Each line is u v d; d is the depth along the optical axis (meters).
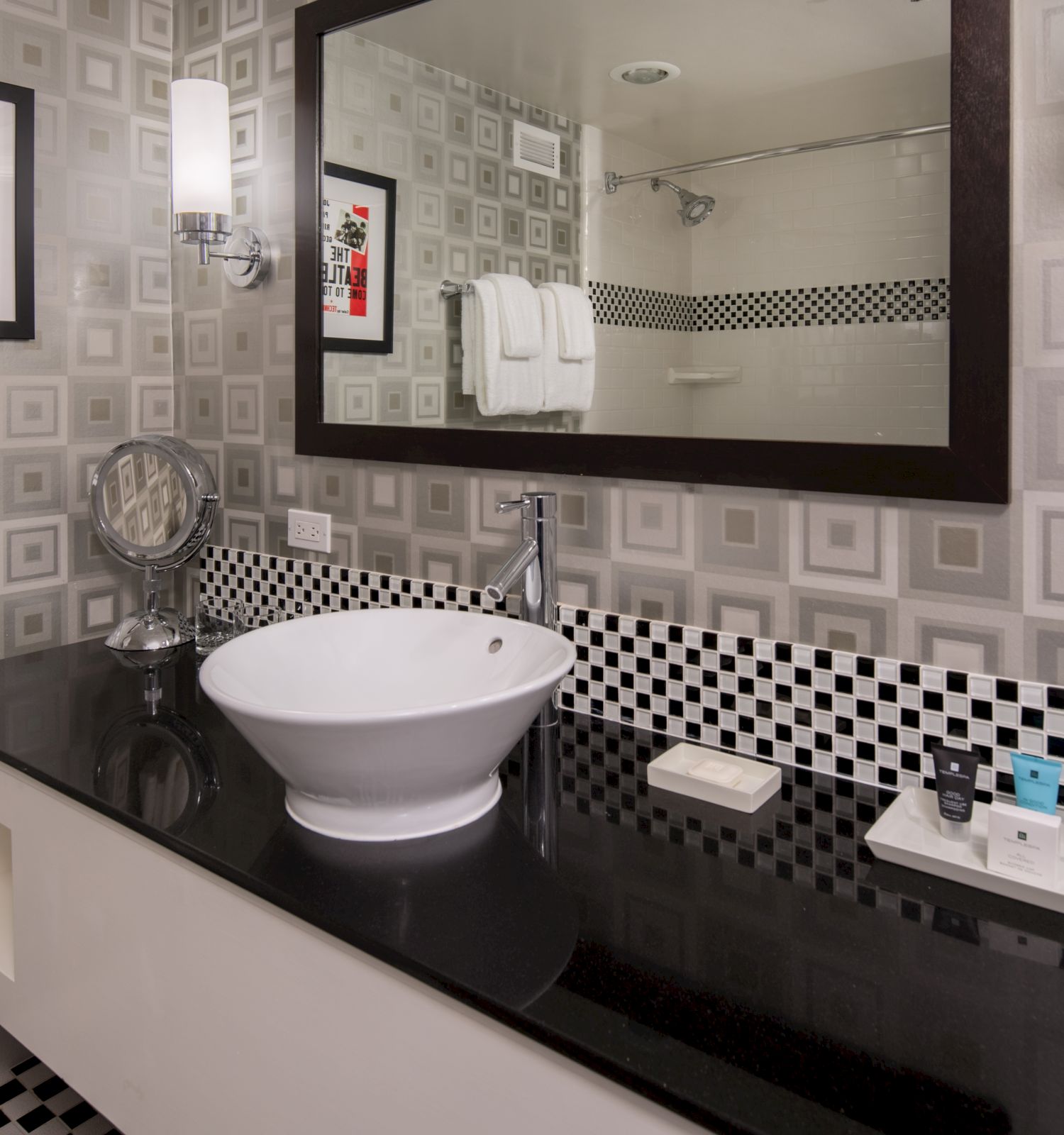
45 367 1.81
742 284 1.22
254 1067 1.06
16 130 1.70
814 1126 0.65
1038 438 1.06
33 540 1.83
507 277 1.45
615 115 1.30
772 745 1.30
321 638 1.38
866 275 1.13
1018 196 1.04
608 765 1.31
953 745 1.16
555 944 0.88
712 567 1.33
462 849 1.07
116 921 1.23
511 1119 0.83
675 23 1.24
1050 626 1.08
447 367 1.54
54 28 1.76
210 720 1.49
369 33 1.58
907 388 1.12
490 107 1.43
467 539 1.60
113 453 1.84
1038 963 0.85
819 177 1.15
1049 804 1.00
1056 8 1.00
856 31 1.11
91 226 1.85
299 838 1.09
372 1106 0.94
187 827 1.11
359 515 1.75
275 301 1.81
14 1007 1.46
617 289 1.33
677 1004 0.79
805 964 0.85
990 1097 0.68
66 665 1.76
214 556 2.01
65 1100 1.58
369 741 0.96
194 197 1.64
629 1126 0.75
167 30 1.94
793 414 1.20
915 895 0.98
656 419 1.32
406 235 1.57
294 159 1.74
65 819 1.29
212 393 1.96
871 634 1.21
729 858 1.05
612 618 1.43
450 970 0.84
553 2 1.35
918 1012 0.78
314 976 0.98
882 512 1.18
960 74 1.04
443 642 1.40
